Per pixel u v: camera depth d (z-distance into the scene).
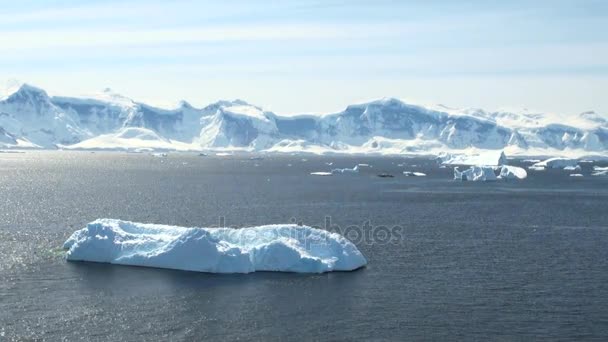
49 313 49.53
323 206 122.06
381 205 125.44
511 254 73.88
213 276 61.25
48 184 176.25
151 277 60.38
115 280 59.12
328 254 65.50
